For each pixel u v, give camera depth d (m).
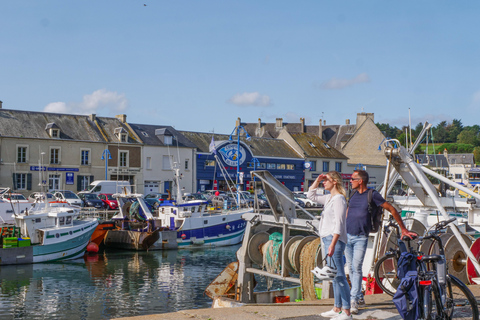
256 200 10.50
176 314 6.23
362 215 6.24
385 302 6.96
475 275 9.12
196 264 24.92
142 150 55.78
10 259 23.36
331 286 8.95
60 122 53.06
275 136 91.69
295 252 9.25
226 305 9.48
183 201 32.06
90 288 19.06
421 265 5.45
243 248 10.48
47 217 24.94
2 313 15.46
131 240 29.06
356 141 79.00
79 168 51.91
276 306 6.80
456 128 165.25
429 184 7.52
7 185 47.78
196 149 59.94
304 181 69.69
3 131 48.03
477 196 7.07
